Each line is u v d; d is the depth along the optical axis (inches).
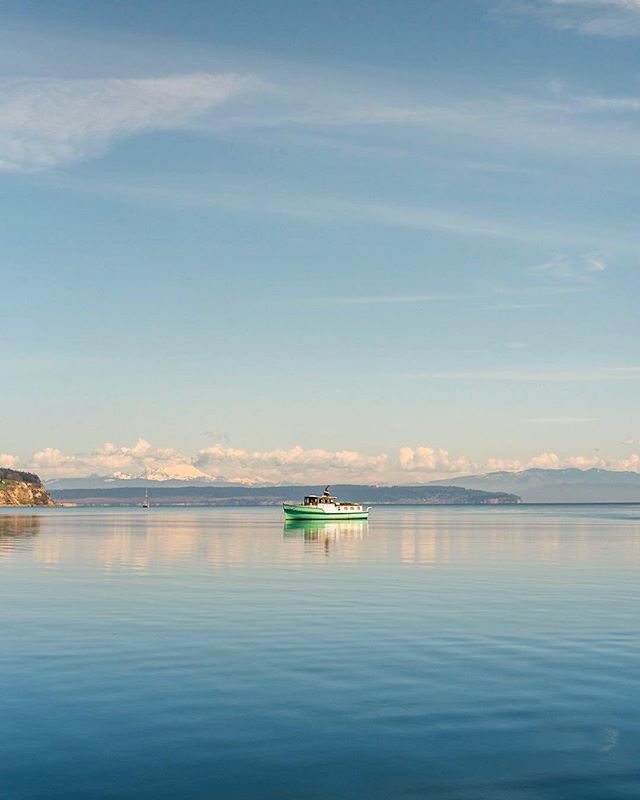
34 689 1194.6
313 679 1256.2
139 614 1895.9
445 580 2689.5
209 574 2898.6
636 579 2726.4
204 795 824.3
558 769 890.1
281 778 865.5
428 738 983.0
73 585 2527.1
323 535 6067.9
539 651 1467.8
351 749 948.0
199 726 1025.5
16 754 931.3
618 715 1069.8
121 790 834.8
